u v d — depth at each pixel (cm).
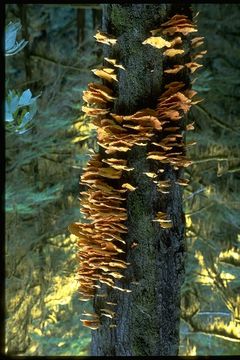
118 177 317
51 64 943
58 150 914
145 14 314
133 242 322
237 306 784
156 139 315
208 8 1087
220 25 1074
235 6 1077
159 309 326
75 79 878
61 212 895
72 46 1115
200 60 1036
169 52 312
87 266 327
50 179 925
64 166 925
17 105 229
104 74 318
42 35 1106
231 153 899
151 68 316
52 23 1105
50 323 823
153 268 322
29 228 873
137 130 310
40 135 858
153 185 319
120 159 317
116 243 323
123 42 318
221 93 1026
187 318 837
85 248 322
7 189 808
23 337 809
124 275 325
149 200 319
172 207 325
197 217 890
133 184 320
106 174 316
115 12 318
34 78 959
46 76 925
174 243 327
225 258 799
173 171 323
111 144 308
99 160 329
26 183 858
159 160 316
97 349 341
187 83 325
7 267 832
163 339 330
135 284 324
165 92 314
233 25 1073
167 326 330
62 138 895
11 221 844
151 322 326
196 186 904
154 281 323
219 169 846
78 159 851
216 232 891
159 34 312
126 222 323
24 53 937
